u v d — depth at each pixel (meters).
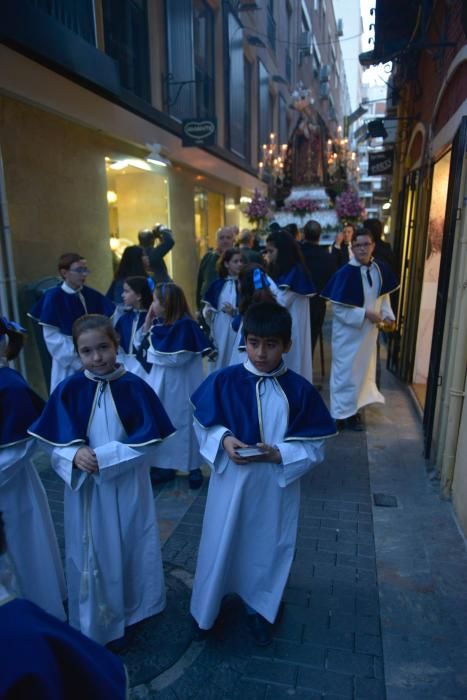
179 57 8.74
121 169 7.94
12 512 2.19
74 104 5.40
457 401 3.42
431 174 5.32
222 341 4.98
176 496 3.73
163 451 3.82
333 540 3.13
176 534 3.22
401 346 6.55
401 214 7.27
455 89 4.17
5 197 4.46
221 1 10.77
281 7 17.73
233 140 12.58
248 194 14.16
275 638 2.36
